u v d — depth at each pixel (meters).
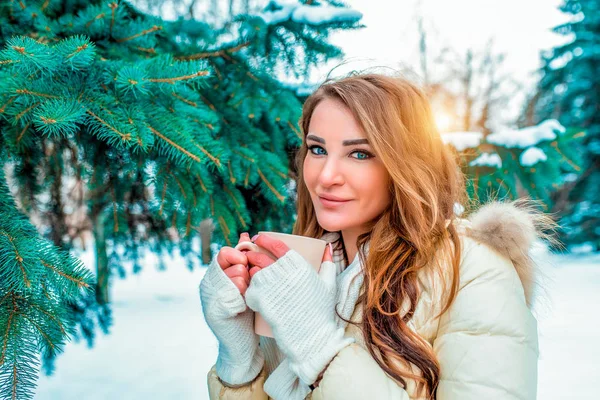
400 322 0.77
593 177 7.55
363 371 0.73
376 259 0.84
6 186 1.18
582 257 6.84
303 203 1.10
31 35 1.28
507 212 0.83
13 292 0.99
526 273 0.83
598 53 7.95
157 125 1.17
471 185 1.80
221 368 0.95
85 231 2.27
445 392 0.73
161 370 2.45
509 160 1.97
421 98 0.91
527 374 0.71
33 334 0.98
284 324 0.75
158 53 1.43
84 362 2.55
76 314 1.96
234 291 0.83
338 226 0.85
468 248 0.81
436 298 0.78
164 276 4.91
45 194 1.82
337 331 0.78
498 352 0.71
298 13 1.52
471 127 7.17
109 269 2.12
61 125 0.98
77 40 1.05
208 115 1.33
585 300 4.13
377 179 0.85
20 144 1.27
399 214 0.86
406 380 0.76
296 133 1.64
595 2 8.07
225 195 1.60
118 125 1.07
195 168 1.36
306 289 0.76
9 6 1.27
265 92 1.65
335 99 0.85
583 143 7.71
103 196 1.80
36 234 1.10
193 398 2.14
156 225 2.06
